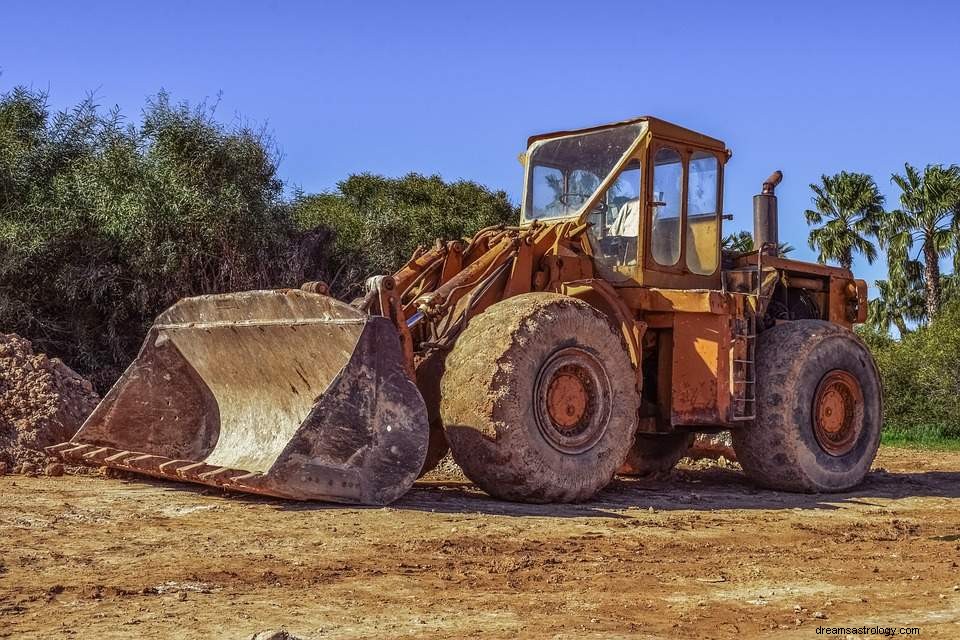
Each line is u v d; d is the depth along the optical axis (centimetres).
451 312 888
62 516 708
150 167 1498
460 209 2622
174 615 466
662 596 537
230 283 1473
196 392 938
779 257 1120
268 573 553
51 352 1409
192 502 769
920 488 1107
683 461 1288
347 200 2673
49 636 430
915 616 503
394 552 619
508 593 532
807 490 1026
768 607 518
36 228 1391
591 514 805
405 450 768
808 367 1026
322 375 809
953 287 3978
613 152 1002
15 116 1555
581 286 912
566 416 852
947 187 3759
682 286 1005
